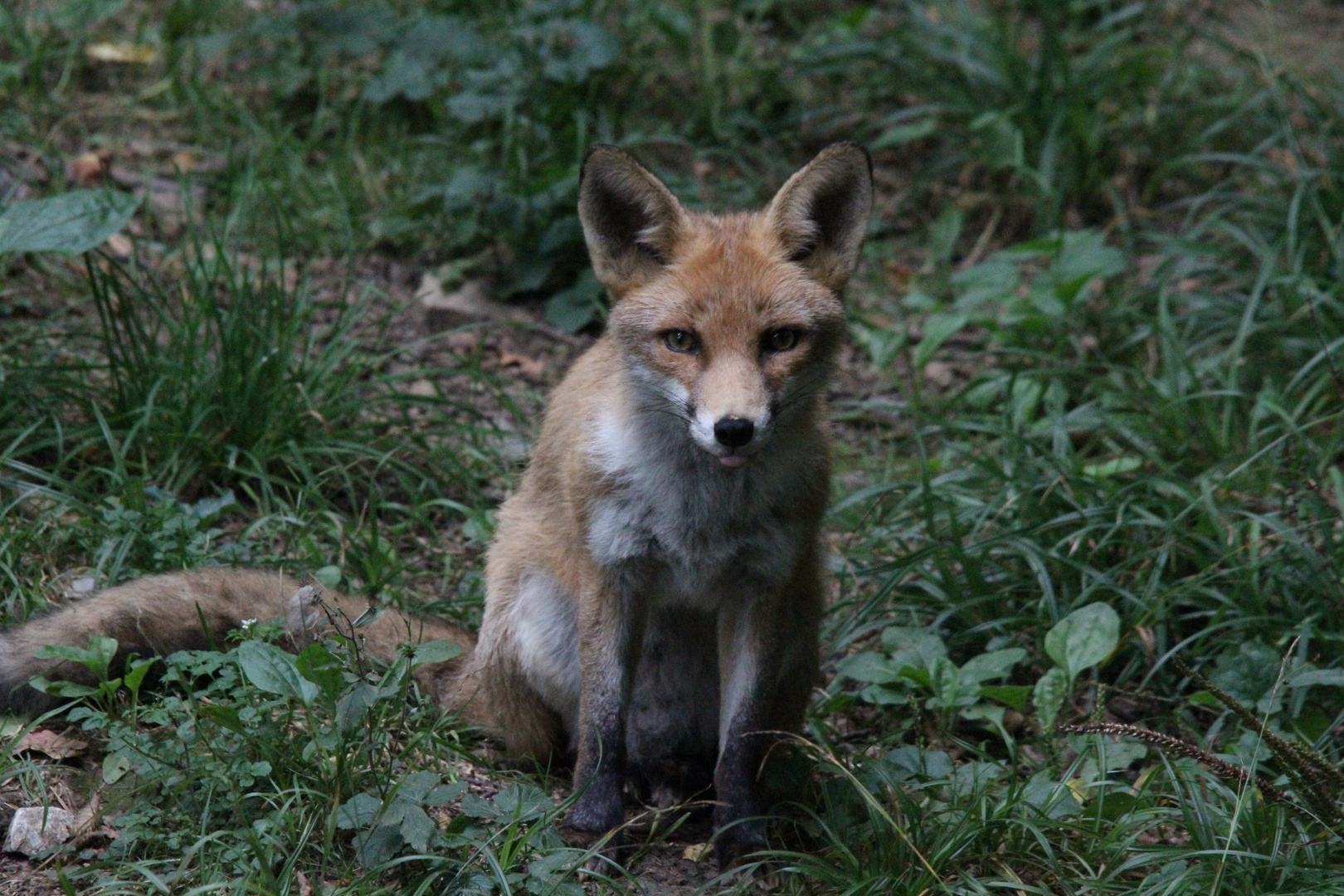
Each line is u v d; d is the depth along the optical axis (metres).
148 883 6.29
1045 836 7.19
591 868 7.09
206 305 10.39
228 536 9.70
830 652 9.31
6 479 9.20
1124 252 14.24
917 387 12.15
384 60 15.18
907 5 18.02
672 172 15.12
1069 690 8.50
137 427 9.55
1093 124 15.26
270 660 6.99
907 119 16.23
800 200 7.41
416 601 9.18
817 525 7.63
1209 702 8.51
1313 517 9.74
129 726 7.18
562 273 13.67
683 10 16.97
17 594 8.49
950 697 8.45
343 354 11.03
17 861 6.55
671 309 7.07
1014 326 12.97
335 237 13.37
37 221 9.72
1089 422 11.34
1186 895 6.65
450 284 13.33
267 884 6.17
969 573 9.52
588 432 7.41
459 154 14.57
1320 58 17.42
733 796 7.38
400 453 10.73
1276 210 13.68
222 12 15.80
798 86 16.59
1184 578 9.73
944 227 14.45
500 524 8.45
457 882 6.43
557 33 14.77
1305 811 6.93
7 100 13.95
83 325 11.20
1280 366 12.23
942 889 6.78
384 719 7.37
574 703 8.09
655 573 7.58
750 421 6.72
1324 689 8.68
